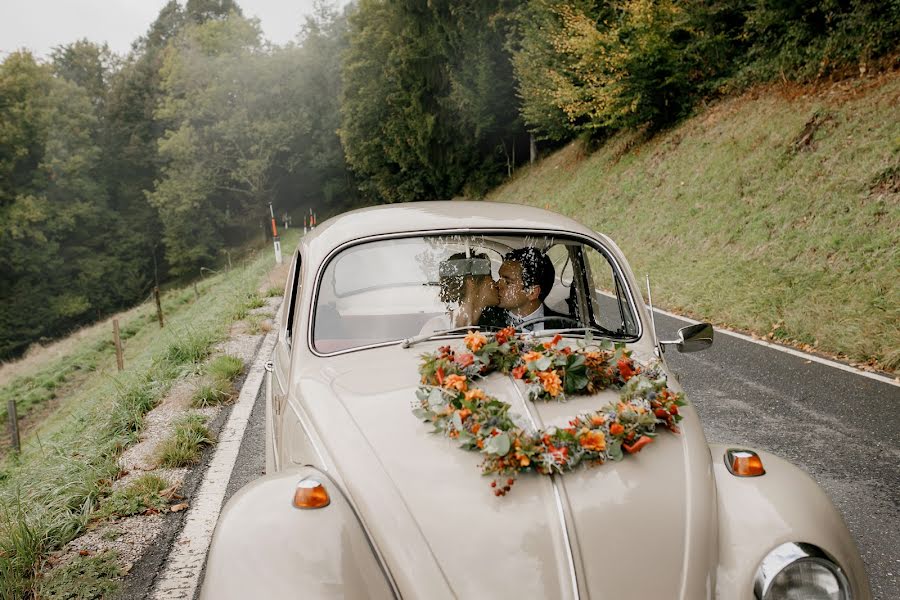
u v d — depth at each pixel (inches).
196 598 142.8
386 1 1952.5
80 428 354.6
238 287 783.1
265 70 2768.2
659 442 106.3
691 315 449.7
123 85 3248.0
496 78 1566.2
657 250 614.9
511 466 95.9
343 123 2320.4
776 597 89.7
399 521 93.2
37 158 2460.6
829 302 378.0
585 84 979.3
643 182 799.7
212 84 2746.1
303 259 150.2
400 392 115.4
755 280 450.6
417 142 1916.8
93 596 145.3
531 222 145.9
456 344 131.6
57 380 1015.6
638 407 106.9
